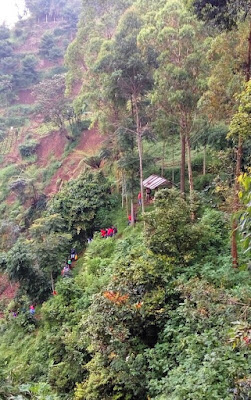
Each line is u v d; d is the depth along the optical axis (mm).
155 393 7340
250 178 3938
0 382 4516
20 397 3938
